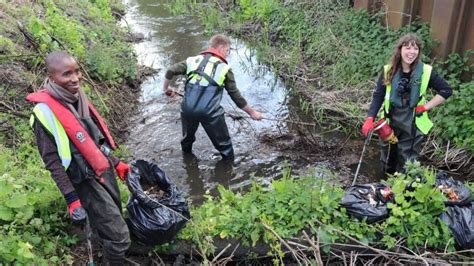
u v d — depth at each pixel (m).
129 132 6.14
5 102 5.25
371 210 3.86
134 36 9.60
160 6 11.89
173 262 3.82
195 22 10.64
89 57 6.81
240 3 10.88
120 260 3.42
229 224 3.87
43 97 2.92
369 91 6.82
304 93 7.26
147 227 3.51
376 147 5.92
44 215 3.72
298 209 3.91
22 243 3.13
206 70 5.18
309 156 5.73
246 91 7.46
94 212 3.23
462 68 6.18
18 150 4.73
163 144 5.91
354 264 3.67
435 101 4.62
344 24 8.40
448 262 3.66
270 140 6.05
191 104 5.23
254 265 3.89
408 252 3.81
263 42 9.29
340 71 7.47
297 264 3.82
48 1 7.99
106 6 10.62
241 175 5.39
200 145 5.93
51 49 6.37
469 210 3.82
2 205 3.49
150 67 8.03
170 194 3.77
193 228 3.82
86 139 2.99
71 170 3.05
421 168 4.28
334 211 3.90
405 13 7.28
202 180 5.30
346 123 6.44
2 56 5.72
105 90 6.61
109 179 3.34
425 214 3.85
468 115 5.56
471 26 6.07
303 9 9.66
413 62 4.53
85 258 3.67
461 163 5.44
